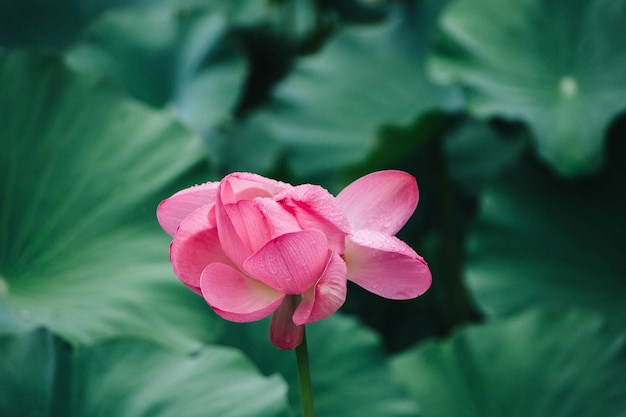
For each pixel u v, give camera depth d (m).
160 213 1.14
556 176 1.79
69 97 1.47
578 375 1.51
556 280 1.72
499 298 1.73
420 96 2.13
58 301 1.35
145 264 1.39
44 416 1.25
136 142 1.47
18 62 1.47
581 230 1.74
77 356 1.27
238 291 1.10
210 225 1.11
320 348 1.49
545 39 1.87
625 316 1.64
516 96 1.82
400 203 1.14
